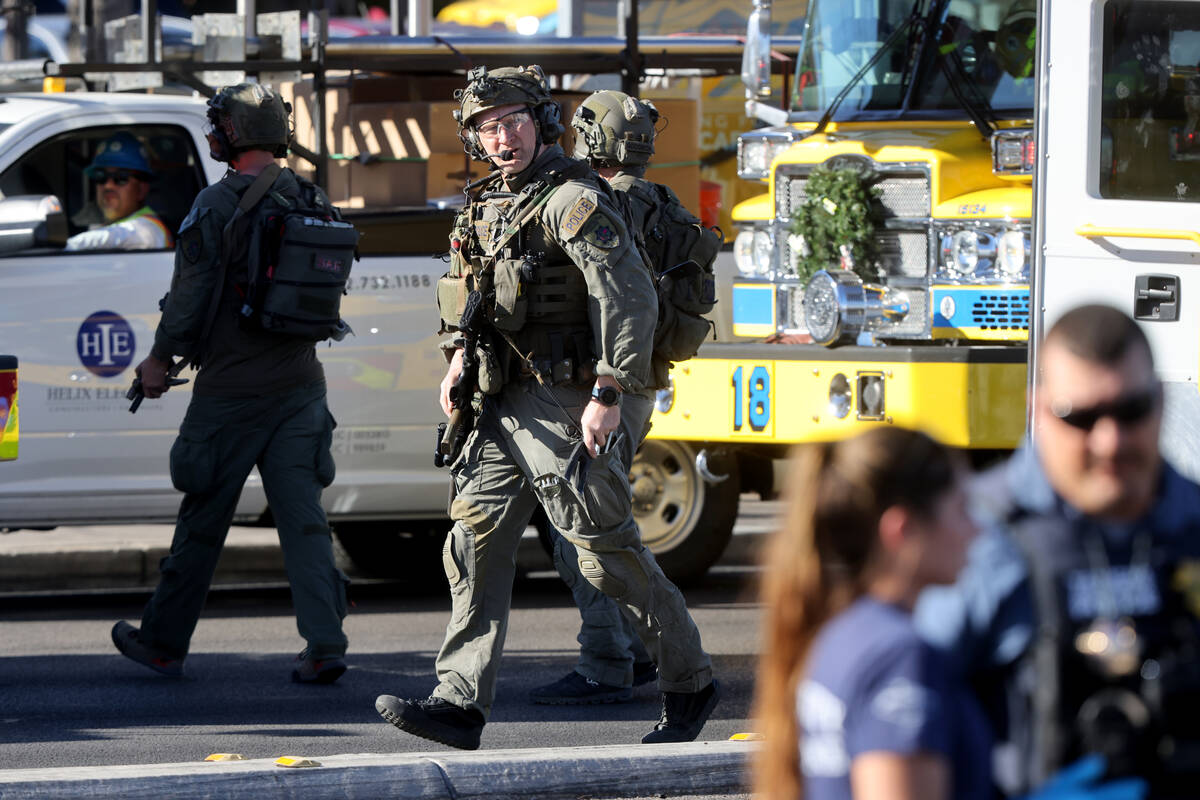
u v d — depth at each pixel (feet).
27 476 106.22
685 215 76.38
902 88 108.06
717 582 124.36
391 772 63.57
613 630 85.92
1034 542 32.48
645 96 147.64
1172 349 86.12
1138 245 86.84
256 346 86.12
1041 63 88.74
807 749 29.94
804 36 114.62
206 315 85.10
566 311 67.87
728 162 151.94
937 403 95.66
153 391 86.07
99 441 107.24
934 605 32.01
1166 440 84.58
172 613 88.69
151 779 61.00
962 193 102.06
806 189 106.01
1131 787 31.09
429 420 112.68
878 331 104.22
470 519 69.97
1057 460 33.60
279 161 88.99
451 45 126.31
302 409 87.92
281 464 87.61
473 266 68.13
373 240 111.96
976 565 32.37
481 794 64.34
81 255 107.14
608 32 175.94
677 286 74.59
